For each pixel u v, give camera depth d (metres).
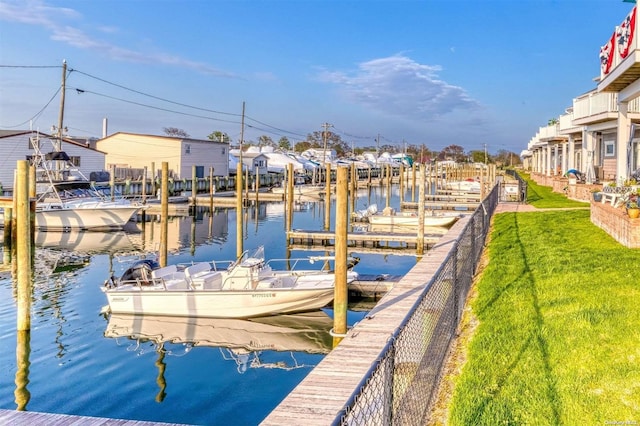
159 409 9.70
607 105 23.08
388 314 8.89
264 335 13.94
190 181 55.84
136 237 31.55
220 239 30.91
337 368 6.72
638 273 9.20
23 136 44.59
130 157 57.94
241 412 9.59
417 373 5.94
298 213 46.12
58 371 11.40
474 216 12.32
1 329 14.07
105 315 15.34
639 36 14.70
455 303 8.23
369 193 62.78
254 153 73.75
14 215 26.48
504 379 6.03
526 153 85.00
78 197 36.66
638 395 5.31
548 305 8.24
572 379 5.78
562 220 18.19
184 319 14.95
